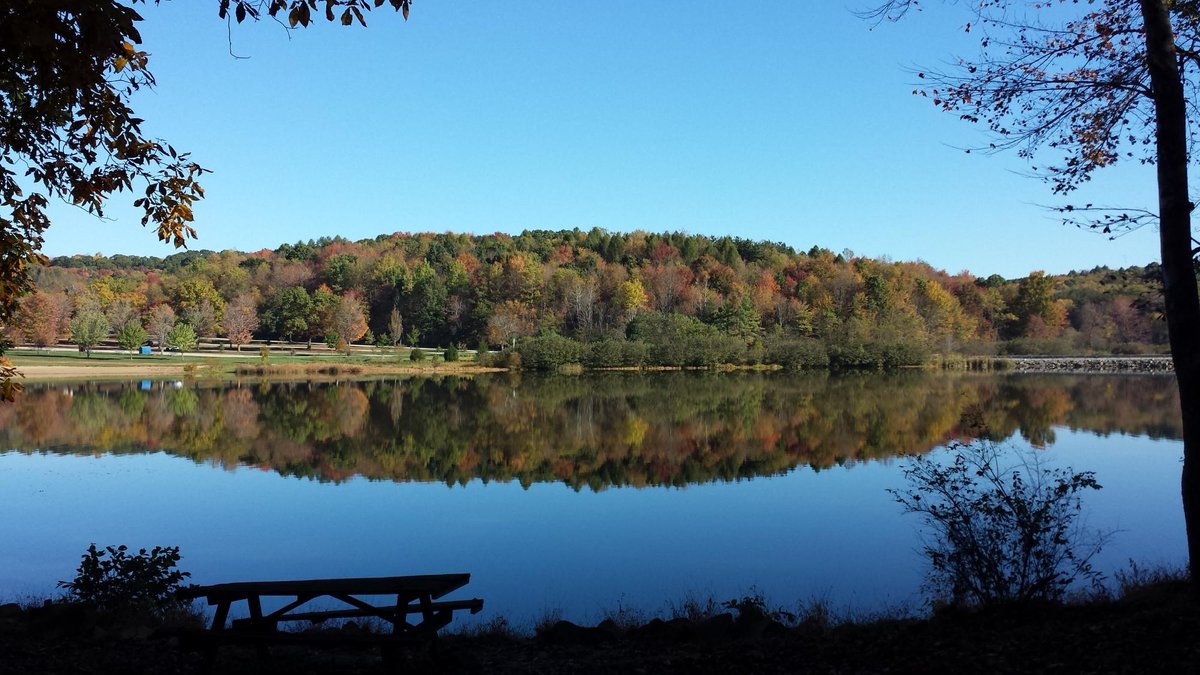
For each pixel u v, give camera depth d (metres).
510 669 6.07
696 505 18.66
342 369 75.62
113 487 21.14
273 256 140.88
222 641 5.49
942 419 36.31
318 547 14.82
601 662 6.25
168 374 68.38
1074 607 7.02
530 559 13.87
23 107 5.98
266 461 26.17
